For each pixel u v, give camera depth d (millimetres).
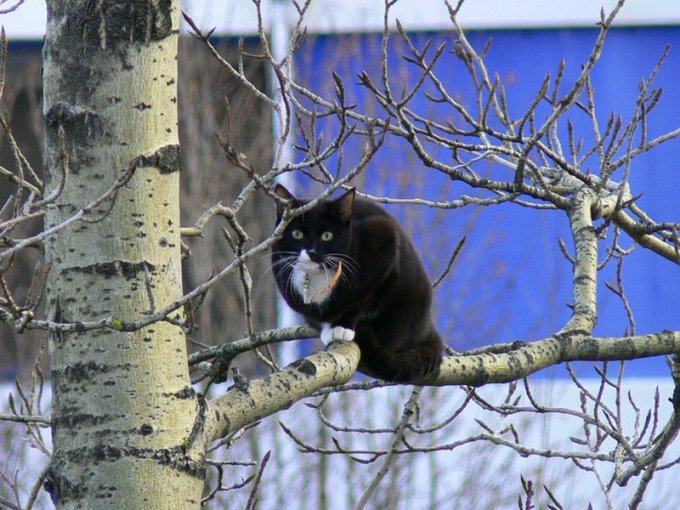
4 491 19422
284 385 7180
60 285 6562
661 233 10281
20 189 7344
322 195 6059
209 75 27031
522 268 24109
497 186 9227
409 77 23828
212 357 9297
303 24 24188
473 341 23562
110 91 6578
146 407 6453
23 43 24859
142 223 6582
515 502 22250
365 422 23422
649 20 23734
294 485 23000
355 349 8172
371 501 22609
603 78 23781
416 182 24203
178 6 6957
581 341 8805
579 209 10172
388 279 9414
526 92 23688
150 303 6102
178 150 6785
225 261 25969
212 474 21969
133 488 6336
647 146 9875
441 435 22969
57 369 6523
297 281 9742
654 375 22734
